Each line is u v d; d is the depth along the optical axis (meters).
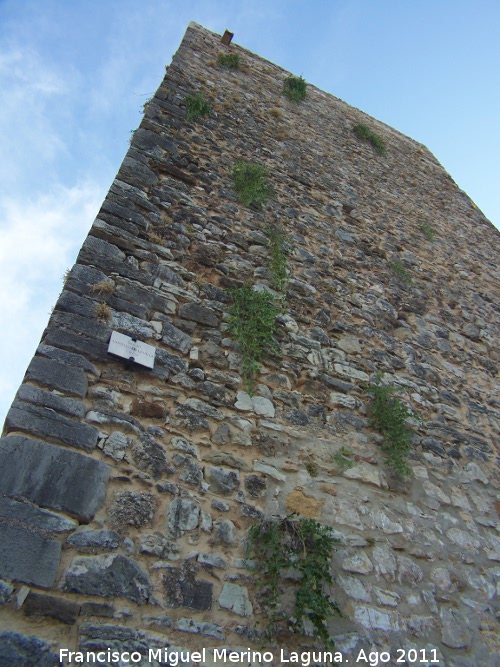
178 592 2.81
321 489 3.81
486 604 3.85
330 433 4.23
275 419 4.04
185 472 3.32
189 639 2.68
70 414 3.12
